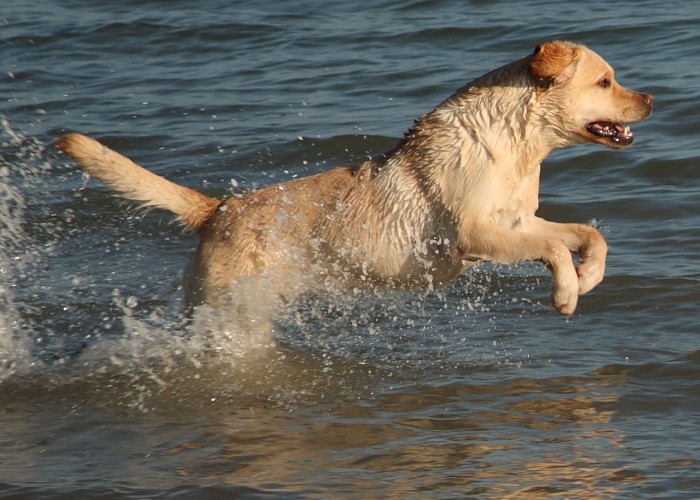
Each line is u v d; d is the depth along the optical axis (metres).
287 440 9.09
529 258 9.94
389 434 9.16
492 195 10.11
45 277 13.59
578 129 10.21
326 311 12.38
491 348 11.21
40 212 15.73
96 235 15.03
